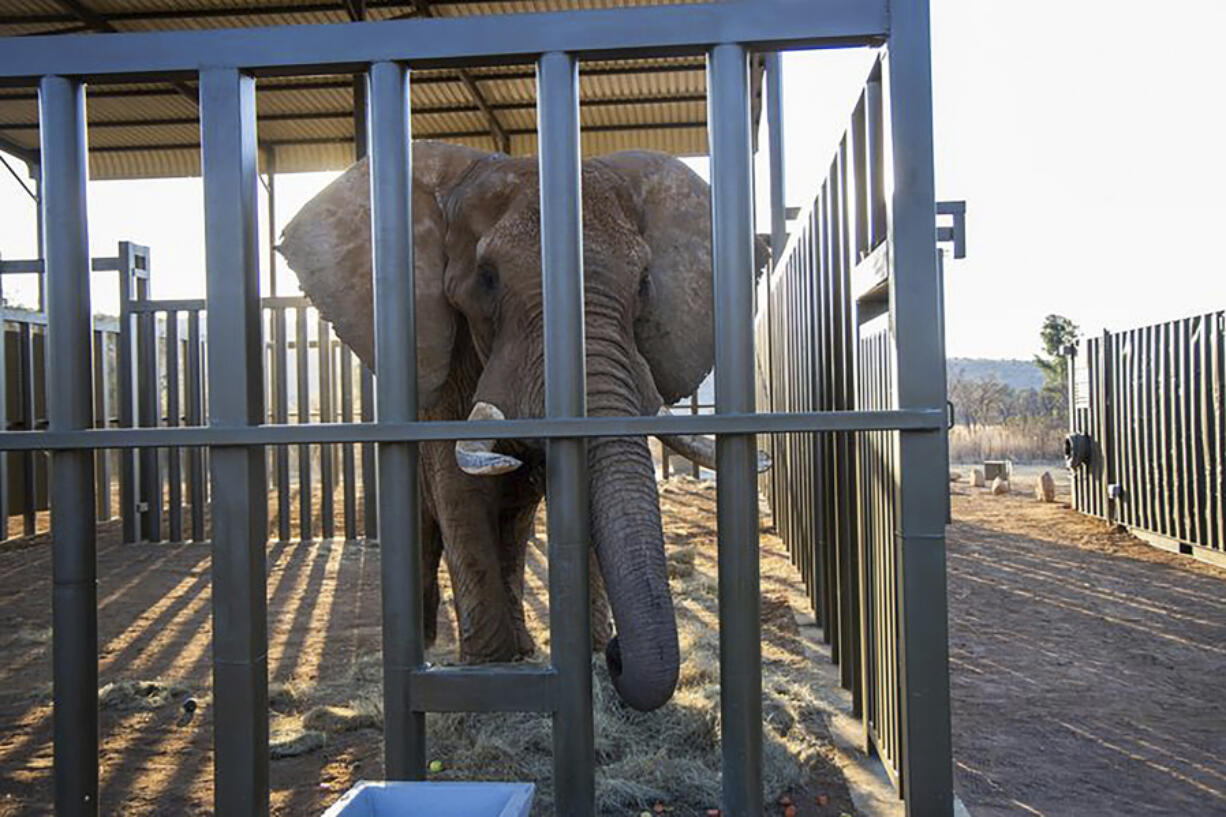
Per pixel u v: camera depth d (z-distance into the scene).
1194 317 10.53
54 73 2.76
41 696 5.72
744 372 2.67
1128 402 12.52
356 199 5.00
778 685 5.38
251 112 2.83
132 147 17.94
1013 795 4.26
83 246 2.81
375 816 2.45
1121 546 11.59
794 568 9.34
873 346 3.98
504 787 2.44
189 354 12.32
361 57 2.70
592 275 4.39
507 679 2.71
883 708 4.04
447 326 4.90
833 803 3.88
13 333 13.23
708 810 3.79
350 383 12.32
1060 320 35.22
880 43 2.70
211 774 4.40
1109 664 6.43
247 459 2.73
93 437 2.73
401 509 2.71
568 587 2.71
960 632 7.34
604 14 2.65
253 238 2.80
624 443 3.76
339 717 5.01
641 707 3.31
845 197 4.56
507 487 5.25
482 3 12.97
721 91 2.66
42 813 4.00
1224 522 9.96
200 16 13.09
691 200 5.26
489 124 17.09
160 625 7.70
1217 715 5.38
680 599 8.10
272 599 8.77
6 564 11.03
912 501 2.62
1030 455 27.08
